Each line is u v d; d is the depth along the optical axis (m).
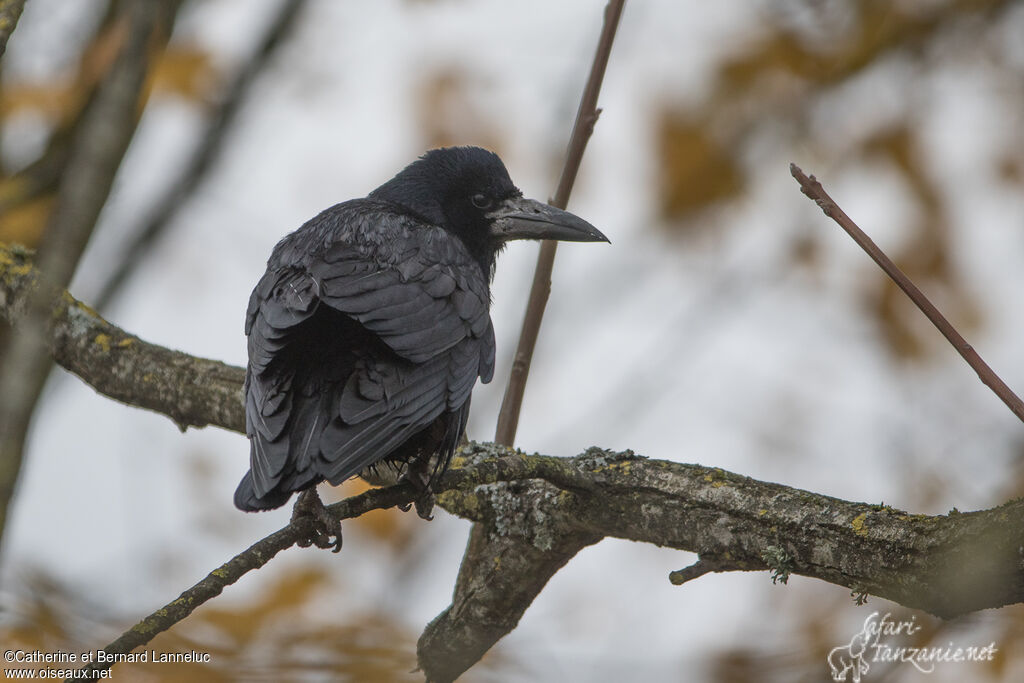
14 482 10.80
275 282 10.18
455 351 10.42
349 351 9.75
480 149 12.89
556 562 10.02
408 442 10.36
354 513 9.05
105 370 11.95
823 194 8.34
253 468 8.78
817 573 8.78
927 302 8.02
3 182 14.16
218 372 11.70
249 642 9.79
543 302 11.59
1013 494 13.43
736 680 10.28
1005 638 10.13
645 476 9.54
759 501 9.06
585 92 12.44
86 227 11.68
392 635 10.23
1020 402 7.70
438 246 10.99
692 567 9.30
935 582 8.07
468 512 10.20
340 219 11.09
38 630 9.49
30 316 11.41
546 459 9.44
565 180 12.56
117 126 11.80
